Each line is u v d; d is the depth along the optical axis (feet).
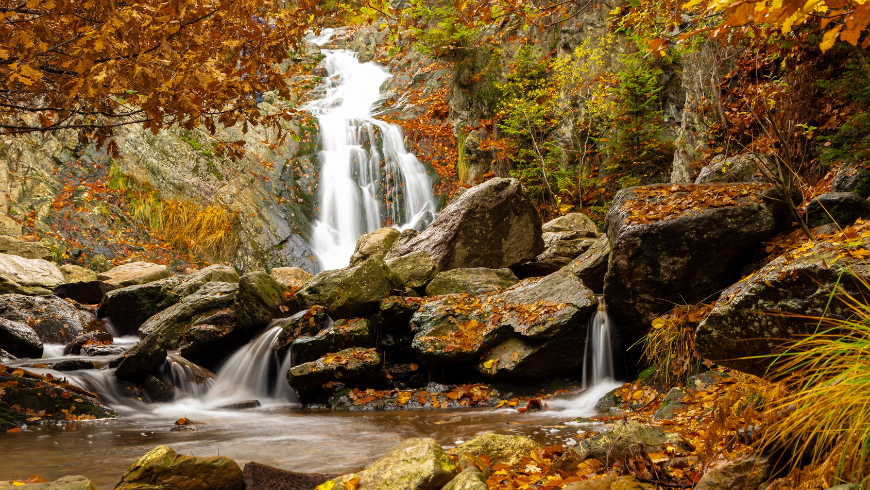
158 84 15.75
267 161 58.90
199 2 16.05
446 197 56.54
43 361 27.50
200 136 57.72
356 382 24.63
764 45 28.14
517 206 31.53
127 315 36.70
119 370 25.18
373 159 60.29
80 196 48.96
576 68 47.29
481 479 8.32
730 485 8.55
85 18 15.64
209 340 28.89
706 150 34.76
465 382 24.73
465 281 27.99
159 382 24.98
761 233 19.56
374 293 26.48
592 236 35.88
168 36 16.07
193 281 36.58
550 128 50.47
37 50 15.80
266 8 18.58
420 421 19.38
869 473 7.26
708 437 10.20
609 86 46.19
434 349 23.89
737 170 25.94
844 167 23.95
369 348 24.94
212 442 16.62
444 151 59.57
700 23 30.30
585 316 22.71
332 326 25.81
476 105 56.39
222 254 51.19
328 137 62.54
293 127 62.75
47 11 15.49
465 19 23.52
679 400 15.90
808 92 27.63
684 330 19.04
